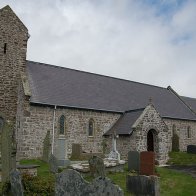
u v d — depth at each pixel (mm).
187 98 43375
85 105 27078
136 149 24125
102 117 27969
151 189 12492
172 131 33719
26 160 22641
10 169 14492
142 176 12953
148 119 25328
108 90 31875
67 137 25562
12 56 25469
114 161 19188
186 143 35312
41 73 28094
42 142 24109
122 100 31250
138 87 36531
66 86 28328
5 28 25453
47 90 26219
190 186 15875
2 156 14789
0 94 24547
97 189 9500
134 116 26844
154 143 25875
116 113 28875
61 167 18297
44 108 24594
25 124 23391
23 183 11898
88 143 26766
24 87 24109
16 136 24375
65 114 25750
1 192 12320
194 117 37094
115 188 9039
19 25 26156
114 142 22203
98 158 15680
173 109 35781
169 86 41781
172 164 25484
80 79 30812
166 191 14625
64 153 20656
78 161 21672
